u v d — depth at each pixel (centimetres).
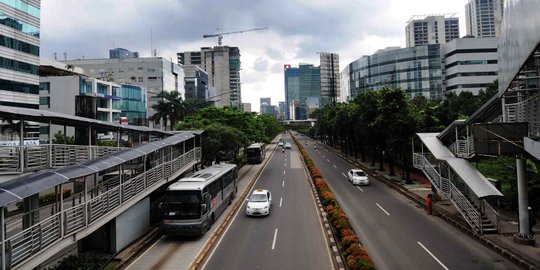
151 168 2547
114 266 1705
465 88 10206
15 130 3381
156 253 1934
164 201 2189
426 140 2867
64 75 7394
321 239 2109
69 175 1460
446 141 2867
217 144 3797
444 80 10912
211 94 16638
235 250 1950
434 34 16488
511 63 1379
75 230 1517
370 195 3403
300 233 2239
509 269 1620
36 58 5812
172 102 7019
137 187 2102
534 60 1483
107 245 1884
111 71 11006
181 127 4003
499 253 1820
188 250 1969
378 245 1972
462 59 10250
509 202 2584
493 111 2281
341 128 6234
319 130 10594
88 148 2027
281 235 2203
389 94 3809
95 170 1611
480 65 10188
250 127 5647
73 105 6862
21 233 1230
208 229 2358
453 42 10419
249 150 6094
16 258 1194
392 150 3853
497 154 1797
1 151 1614
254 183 4259
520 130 1783
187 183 2300
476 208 2250
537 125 1642
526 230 1908
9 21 5262
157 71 10950
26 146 1567
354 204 3023
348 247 1795
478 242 2000
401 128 3725
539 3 984
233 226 2442
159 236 2255
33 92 5725
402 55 11238
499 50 1691
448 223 2395
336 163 6059
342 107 6347
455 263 1698
